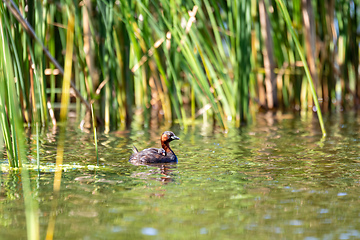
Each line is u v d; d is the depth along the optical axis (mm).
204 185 9781
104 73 18391
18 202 8602
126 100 20438
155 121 21141
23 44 16078
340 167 11297
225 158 12602
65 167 11375
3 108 10445
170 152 12469
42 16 16703
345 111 23625
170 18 16312
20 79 13500
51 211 8156
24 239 6980
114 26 18750
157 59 17500
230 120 20578
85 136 16516
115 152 13523
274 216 7875
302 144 14609
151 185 9781
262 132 17391
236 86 19250
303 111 23891
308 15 23219
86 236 7074
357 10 24984
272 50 23891
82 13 18766
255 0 21734
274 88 24859
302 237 6996
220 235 7094
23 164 8344
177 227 7406
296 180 10109
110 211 8148
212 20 17875
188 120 21281
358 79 25625
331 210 8125
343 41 24375
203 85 15758
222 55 18656
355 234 7086
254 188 9508
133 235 7105
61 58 19609
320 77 24766
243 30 18516
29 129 17516
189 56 15445
